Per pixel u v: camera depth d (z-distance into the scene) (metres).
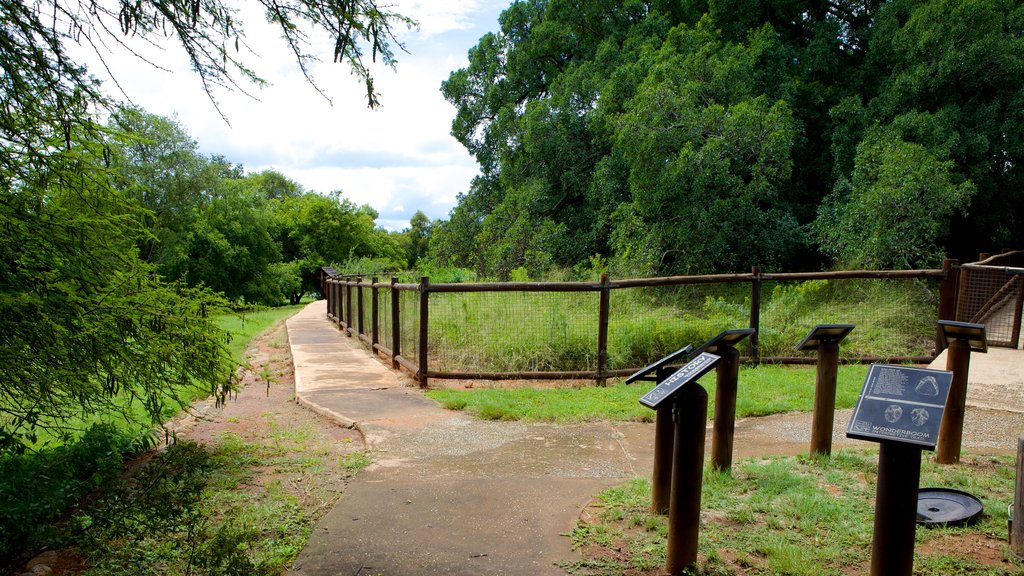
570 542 3.59
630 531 3.70
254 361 11.85
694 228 18.78
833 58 21.67
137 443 5.08
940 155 16.45
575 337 9.29
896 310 10.65
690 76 20.34
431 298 11.91
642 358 9.18
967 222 19.86
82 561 3.41
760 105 18.72
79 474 4.27
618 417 6.38
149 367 4.47
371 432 5.97
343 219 56.31
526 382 8.46
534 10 28.61
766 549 3.39
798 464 4.82
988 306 8.83
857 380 7.70
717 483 4.30
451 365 9.20
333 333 15.30
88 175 3.75
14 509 3.28
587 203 24.44
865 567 3.24
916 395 2.70
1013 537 3.40
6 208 3.31
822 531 3.65
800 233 19.58
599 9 27.00
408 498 4.29
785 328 10.10
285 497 4.31
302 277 55.44
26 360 3.53
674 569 3.18
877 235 15.59
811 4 23.52
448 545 3.57
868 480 4.39
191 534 3.26
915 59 18.17
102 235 4.08
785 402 6.74
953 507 3.92
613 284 8.02
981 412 6.16
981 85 17.75
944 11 17.31
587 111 24.25
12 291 3.31
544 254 20.91
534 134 24.23
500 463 5.04
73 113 3.03
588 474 4.75
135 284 4.32
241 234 39.09
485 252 24.00
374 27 3.04
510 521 3.89
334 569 3.30
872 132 17.69
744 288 13.66
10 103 2.91
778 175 19.28
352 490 4.45
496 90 28.36
